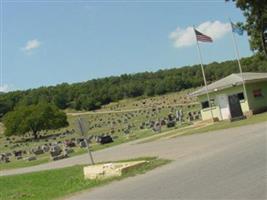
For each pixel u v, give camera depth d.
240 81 44.91
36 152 61.53
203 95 48.66
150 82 186.12
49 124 115.38
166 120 71.19
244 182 11.05
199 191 11.14
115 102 185.75
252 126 29.41
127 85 191.88
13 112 119.31
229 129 31.55
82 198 14.63
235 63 146.50
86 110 178.00
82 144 55.44
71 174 23.95
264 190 9.77
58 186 19.80
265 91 47.03
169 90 178.62
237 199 9.47
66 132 112.38
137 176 17.23
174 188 12.41
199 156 19.19
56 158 43.31
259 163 13.39
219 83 47.59
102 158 31.14
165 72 193.38
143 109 137.75
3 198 18.59
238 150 17.75
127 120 106.00
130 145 39.97
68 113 175.25
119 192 14.11
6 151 82.06
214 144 22.98
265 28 52.88
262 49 54.81
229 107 41.84
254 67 81.75
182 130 43.56
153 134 49.62
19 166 42.88
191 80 177.38
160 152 25.53
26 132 115.69
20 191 20.56
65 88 199.88
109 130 83.19
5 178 28.41
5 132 118.31
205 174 13.59
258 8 50.94
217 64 152.12
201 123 47.31
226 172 13.05
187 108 108.81
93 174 19.41
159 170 17.61
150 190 13.03
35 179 25.22
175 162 19.08
